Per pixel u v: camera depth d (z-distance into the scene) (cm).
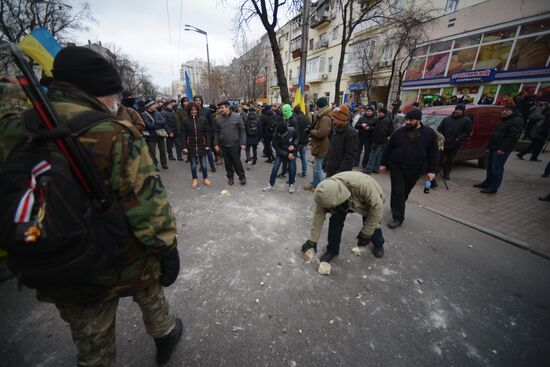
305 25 802
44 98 77
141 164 98
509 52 1173
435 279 253
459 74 1355
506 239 329
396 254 294
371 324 198
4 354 165
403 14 1327
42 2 1612
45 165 78
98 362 113
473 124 629
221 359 168
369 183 230
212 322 195
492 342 187
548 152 921
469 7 1298
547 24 1048
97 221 89
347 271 260
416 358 172
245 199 450
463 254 299
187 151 497
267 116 724
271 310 208
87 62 94
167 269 128
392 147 342
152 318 142
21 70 73
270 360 168
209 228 341
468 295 233
